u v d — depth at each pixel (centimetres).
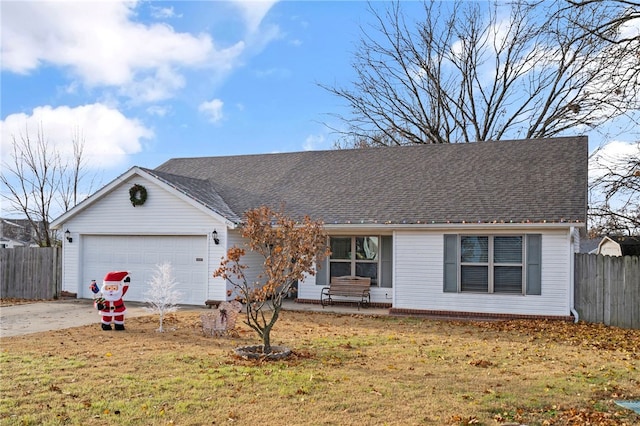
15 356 929
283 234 991
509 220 1455
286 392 716
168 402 670
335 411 645
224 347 1030
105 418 611
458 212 1554
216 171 2231
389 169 1939
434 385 766
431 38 3148
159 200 1803
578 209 1443
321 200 1805
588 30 1247
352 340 1127
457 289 1537
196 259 1764
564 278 1446
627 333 1299
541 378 816
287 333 1213
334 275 1766
